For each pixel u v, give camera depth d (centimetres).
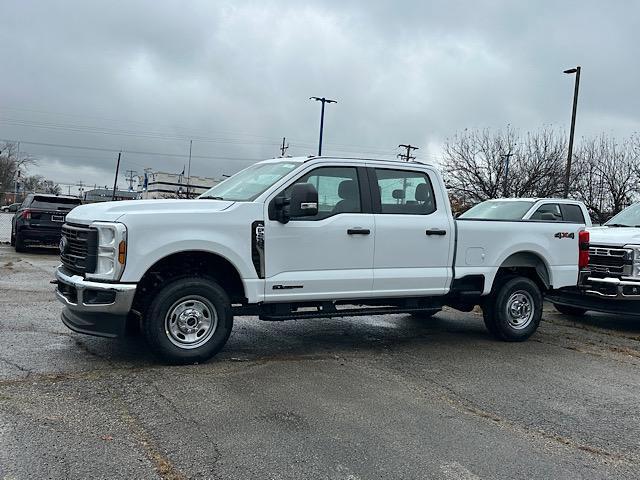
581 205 1267
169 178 7062
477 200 2916
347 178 632
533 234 748
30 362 540
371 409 461
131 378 506
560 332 840
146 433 390
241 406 452
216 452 367
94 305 519
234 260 562
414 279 658
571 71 2181
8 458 343
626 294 844
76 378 498
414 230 657
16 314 758
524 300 752
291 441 389
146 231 525
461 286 705
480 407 482
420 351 675
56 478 323
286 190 595
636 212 1047
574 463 378
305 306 620
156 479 328
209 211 556
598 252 887
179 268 575
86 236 538
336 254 612
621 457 391
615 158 2908
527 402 500
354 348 675
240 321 811
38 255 1644
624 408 495
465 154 3012
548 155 2881
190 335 557
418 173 678
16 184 8062
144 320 543
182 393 473
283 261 587
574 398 517
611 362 661
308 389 503
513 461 376
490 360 644
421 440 403
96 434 384
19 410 418
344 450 379
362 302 663
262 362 585
